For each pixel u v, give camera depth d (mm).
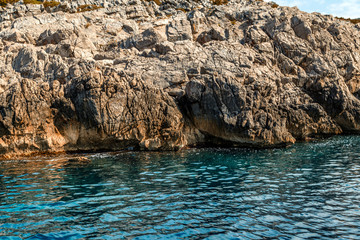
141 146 27375
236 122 27516
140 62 34281
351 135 34844
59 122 26656
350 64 38906
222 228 10938
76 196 14594
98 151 27516
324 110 34250
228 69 32594
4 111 24469
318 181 16484
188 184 16453
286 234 10430
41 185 16547
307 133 32250
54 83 27375
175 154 25656
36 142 25562
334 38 41438
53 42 40562
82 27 45469
